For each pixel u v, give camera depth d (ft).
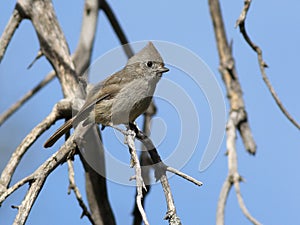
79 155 37.93
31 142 35.58
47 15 39.88
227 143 28.66
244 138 29.78
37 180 30.86
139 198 26.99
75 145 33.22
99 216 38.70
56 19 40.14
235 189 27.14
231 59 31.32
